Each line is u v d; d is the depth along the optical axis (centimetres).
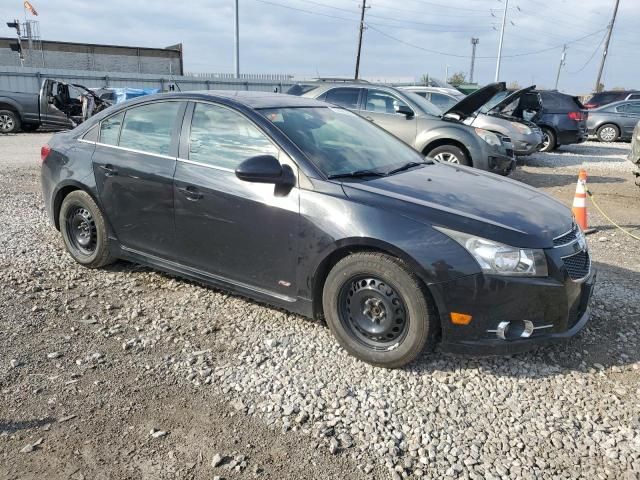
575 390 330
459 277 316
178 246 426
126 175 445
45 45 4778
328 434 289
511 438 288
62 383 330
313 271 359
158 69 5362
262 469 265
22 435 285
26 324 400
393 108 958
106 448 277
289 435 288
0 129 1750
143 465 266
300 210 357
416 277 326
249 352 367
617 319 423
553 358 365
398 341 340
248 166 351
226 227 392
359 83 1010
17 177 964
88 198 480
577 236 363
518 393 326
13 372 340
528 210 356
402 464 269
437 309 327
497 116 1187
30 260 525
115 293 455
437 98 1277
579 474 263
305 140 387
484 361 358
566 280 329
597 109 1922
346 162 389
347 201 346
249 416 303
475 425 298
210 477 259
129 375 340
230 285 406
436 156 914
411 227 326
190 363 353
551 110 1500
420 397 321
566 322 334
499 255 315
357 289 348
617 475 262
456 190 373
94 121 489
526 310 320
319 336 387
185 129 422
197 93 432
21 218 680
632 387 334
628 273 528
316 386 329
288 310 386
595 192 960
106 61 5106
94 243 492
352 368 349
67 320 408
